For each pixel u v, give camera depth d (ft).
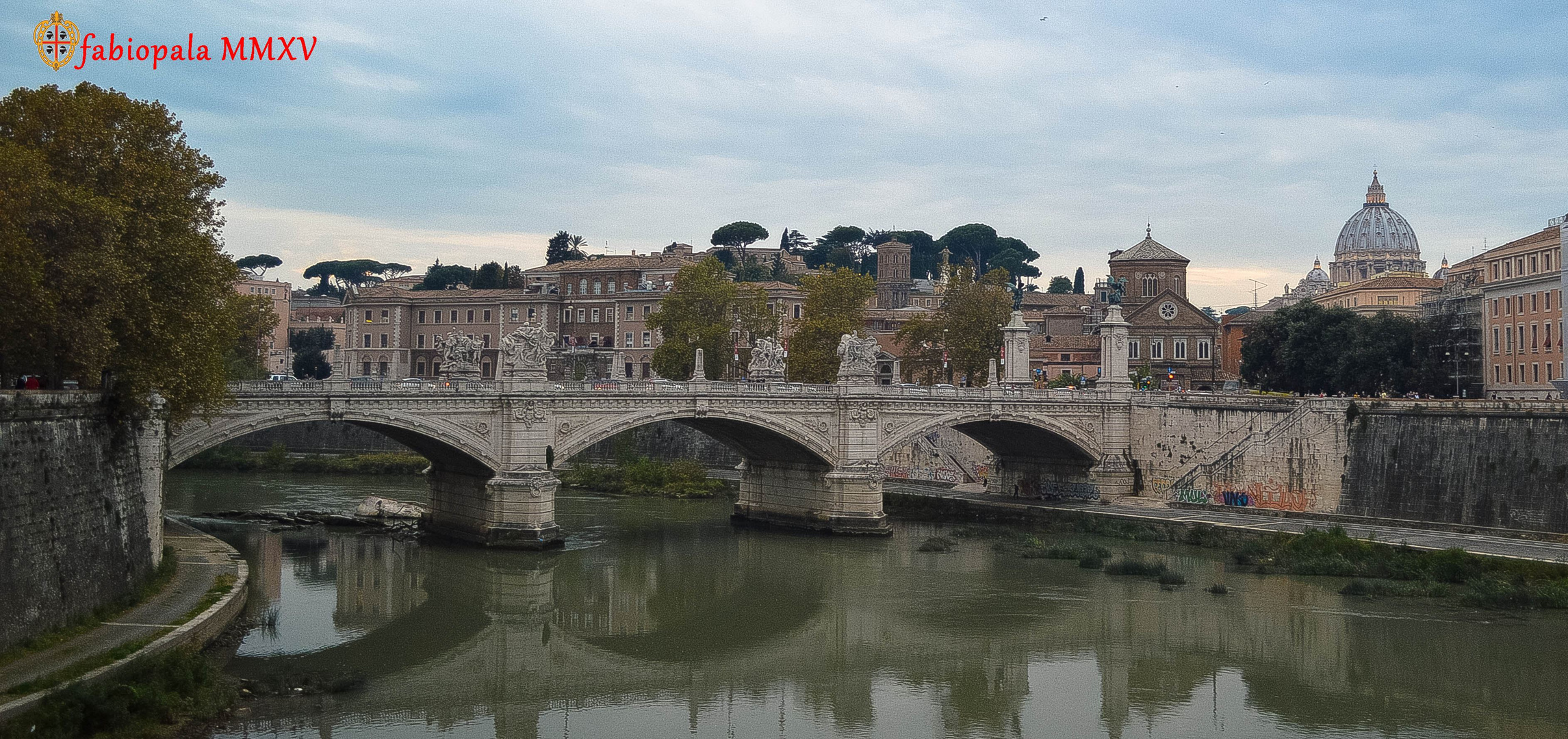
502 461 281.13
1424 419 289.74
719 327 452.76
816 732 167.12
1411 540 268.00
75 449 162.50
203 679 157.07
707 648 211.82
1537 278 394.93
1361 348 431.02
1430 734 164.04
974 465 427.33
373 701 173.06
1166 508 345.10
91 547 165.78
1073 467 379.55
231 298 242.99
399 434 288.92
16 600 142.82
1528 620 218.18
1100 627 222.89
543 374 285.43
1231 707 176.86
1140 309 539.29
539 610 234.38
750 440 339.77
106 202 170.91
